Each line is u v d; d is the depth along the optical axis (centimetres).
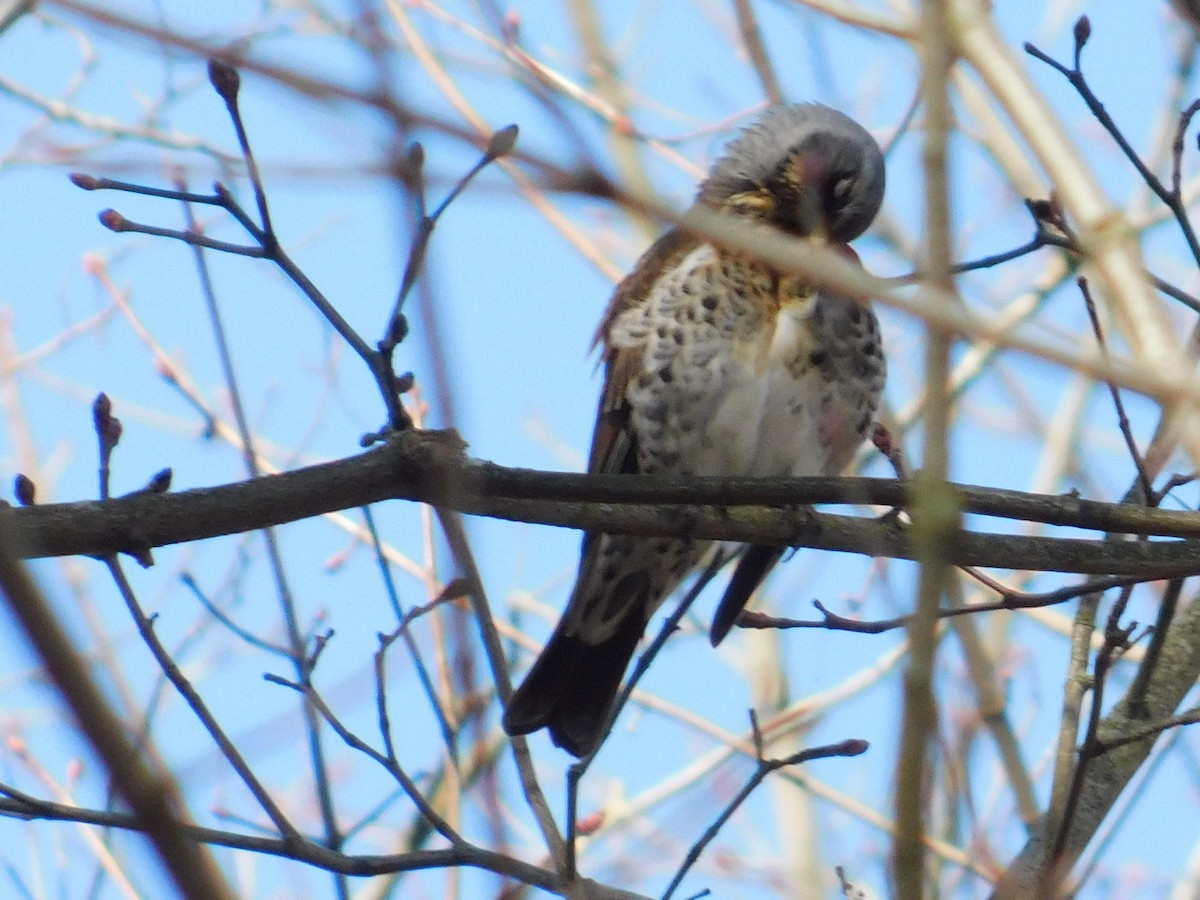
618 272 1406
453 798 910
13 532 384
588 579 1170
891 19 1263
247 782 827
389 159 448
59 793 1117
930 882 880
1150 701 1017
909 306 538
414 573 1124
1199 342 933
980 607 879
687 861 833
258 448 1373
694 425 1172
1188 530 902
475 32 1322
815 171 1251
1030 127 950
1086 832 931
